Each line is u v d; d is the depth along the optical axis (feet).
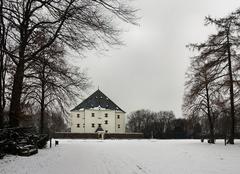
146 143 163.53
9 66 86.53
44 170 50.11
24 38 60.44
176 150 103.14
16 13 49.67
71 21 55.67
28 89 116.16
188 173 49.52
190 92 147.13
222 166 58.18
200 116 156.35
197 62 136.87
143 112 490.08
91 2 52.80
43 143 104.17
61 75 90.22
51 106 123.75
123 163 62.75
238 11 128.26
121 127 414.00
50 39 71.67
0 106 78.13
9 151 68.74
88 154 83.46
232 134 137.08
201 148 113.91
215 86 132.36
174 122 433.07
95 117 407.64
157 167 56.70
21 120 97.40
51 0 54.13
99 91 429.79
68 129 405.39
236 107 132.57
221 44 131.44
